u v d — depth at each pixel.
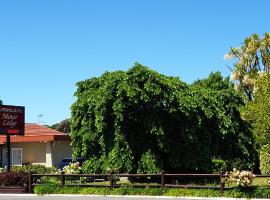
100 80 26.55
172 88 25.19
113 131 25.50
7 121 28.44
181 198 20.78
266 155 30.12
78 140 27.27
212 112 26.91
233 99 28.84
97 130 25.75
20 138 43.50
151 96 24.58
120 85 24.56
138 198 21.62
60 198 23.39
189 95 25.94
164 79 24.95
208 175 21.28
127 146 25.11
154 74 24.70
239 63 48.06
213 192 20.77
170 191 21.83
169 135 25.58
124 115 25.05
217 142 27.84
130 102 24.67
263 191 19.88
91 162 26.33
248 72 47.16
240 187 20.36
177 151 25.58
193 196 20.98
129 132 25.33
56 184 25.11
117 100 24.55
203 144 26.39
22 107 29.28
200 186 21.39
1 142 44.31
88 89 26.75
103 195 22.81
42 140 42.56
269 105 25.20
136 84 24.59
